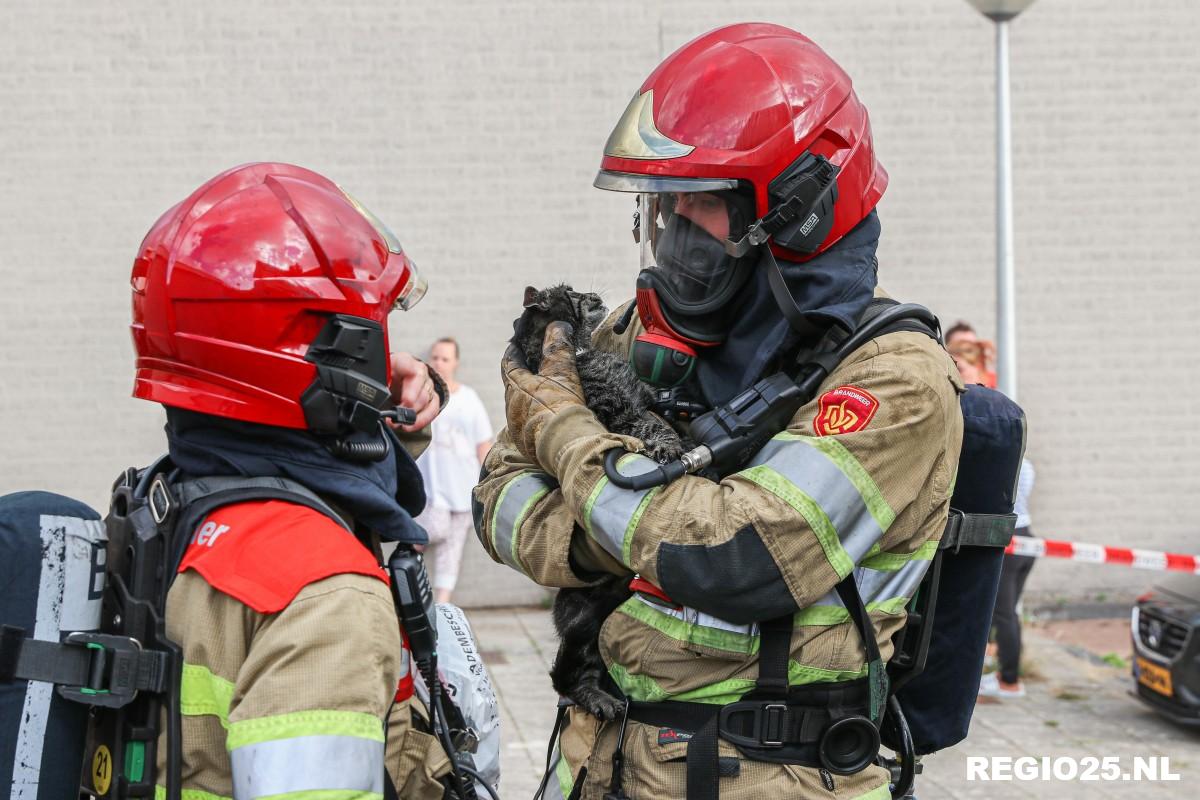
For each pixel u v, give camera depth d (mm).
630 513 2447
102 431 11070
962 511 2846
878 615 2586
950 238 11539
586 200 11266
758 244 2545
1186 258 11562
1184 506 11695
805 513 2361
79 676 1958
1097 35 11422
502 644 9844
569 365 2795
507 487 2795
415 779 2320
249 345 2096
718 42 2719
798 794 2506
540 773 6742
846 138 2627
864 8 11359
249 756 1856
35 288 10938
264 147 11016
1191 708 7516
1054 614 11148
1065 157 11500
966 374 9164
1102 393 11633
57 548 1970
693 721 2553
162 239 2162
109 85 10867
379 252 2250
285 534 2018
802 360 2596
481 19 11094
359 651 1940
